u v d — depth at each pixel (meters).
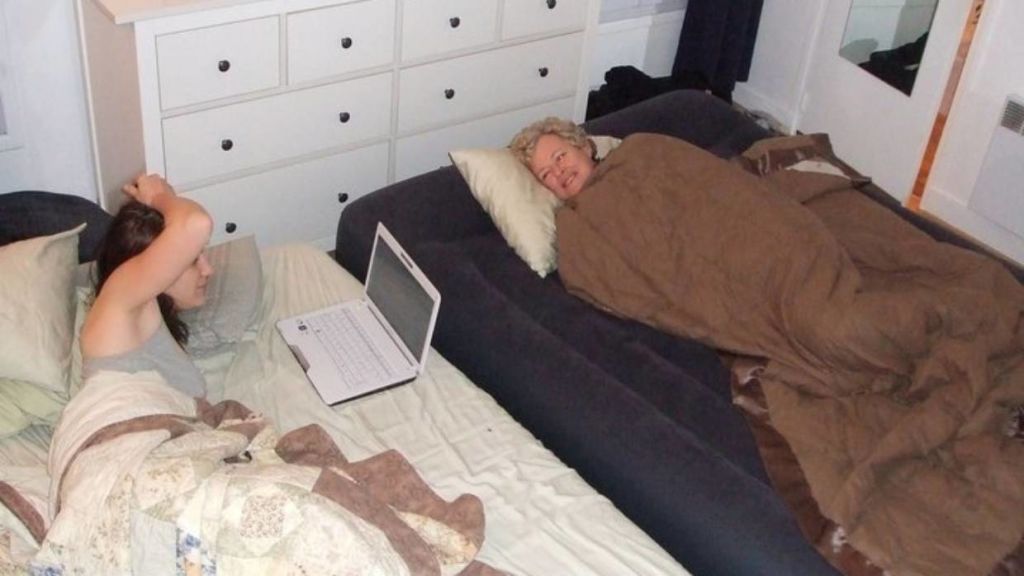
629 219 2.62
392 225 2.76
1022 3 3.33
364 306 2.54
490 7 3.27
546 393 2.30
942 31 3.53
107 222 2.98
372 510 1.84
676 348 2.49
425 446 2.17
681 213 2.60
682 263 2.53
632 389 2.34
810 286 2.34
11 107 3.06
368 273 2.56
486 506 2.04
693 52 4.14
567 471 2.14
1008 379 2.21
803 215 2.50
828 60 4.04
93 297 2.19
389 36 3.10
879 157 3.94
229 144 2.97
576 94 3.69
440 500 2.00
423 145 3.41
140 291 1.94
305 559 1.72
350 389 2.28
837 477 2.07
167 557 1.75
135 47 2.67
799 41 4.13
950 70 3.56
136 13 2.61
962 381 2.17
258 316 2.49
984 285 2.42
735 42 4.11
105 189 3.24
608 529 2.02
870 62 3.86
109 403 1.91
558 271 2.67
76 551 1.77
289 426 2.20
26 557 1.88
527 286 2.64
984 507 2.03
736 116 3.26
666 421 2.24
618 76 4.02
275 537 1.73
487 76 3.41
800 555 1.97
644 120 3.20
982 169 3.59
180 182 2.95
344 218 2.82
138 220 1.98
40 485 2.00
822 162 2.94
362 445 2.16
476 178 2.78
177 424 1.91
